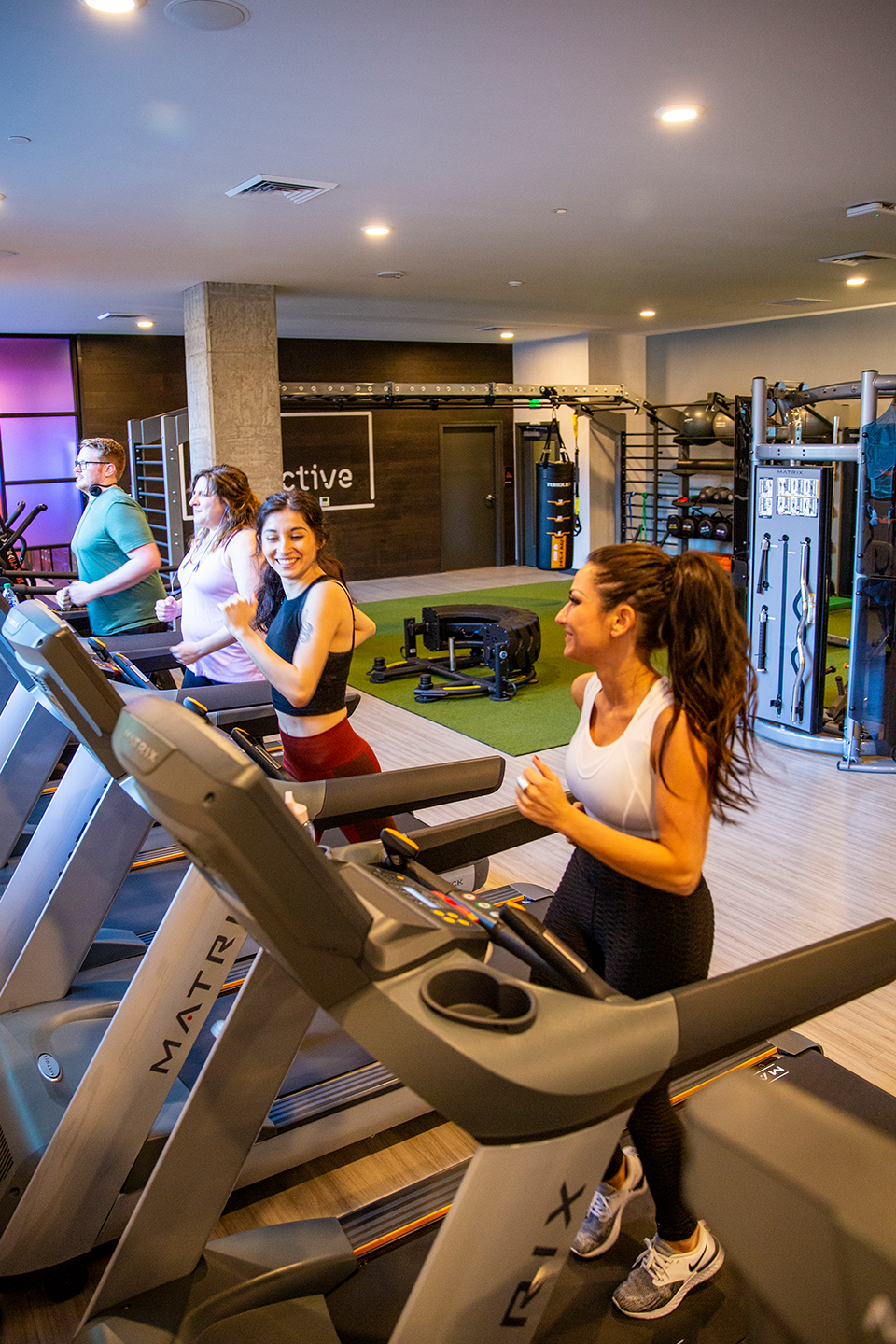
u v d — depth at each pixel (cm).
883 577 482
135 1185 192
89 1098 180
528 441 1252
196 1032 188
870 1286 75
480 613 687
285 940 103
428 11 267
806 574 525
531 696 654
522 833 205
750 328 1083
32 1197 178
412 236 574
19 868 249
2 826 282
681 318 1040
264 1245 177
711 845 403
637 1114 157
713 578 144
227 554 353
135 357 1096
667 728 143
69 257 622
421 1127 232
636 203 500
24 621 161
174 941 183
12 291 764
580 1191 117
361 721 598
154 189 458
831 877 369
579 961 123
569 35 286
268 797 94
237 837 94
